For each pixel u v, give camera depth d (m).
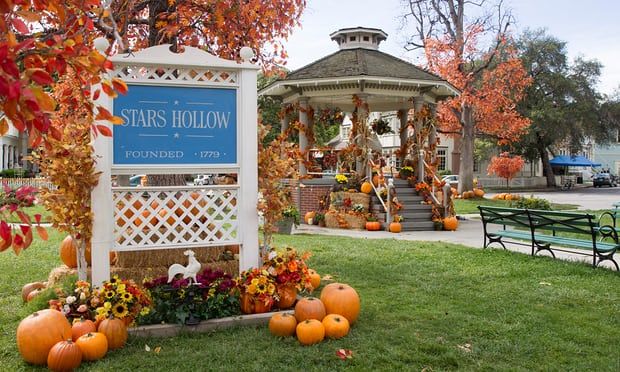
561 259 8.66
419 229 14.54
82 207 4.86
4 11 2.09
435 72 25.52
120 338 4.36
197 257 6.14
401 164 17.36
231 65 5.32
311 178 16.48
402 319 5.26
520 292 6.36
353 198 15.09
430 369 3.97
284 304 5.30
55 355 3.92
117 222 5.22
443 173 38.94
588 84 39.44
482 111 27.06
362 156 15.61
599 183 45.91
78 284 4.77
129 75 5.07
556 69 38.91
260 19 8.23
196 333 4.75
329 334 4.62
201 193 5.31
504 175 32.84
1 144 37.22
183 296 4.84
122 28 6.82
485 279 7.11
